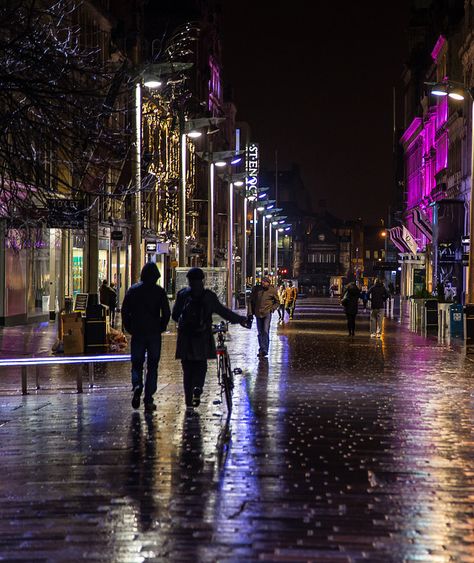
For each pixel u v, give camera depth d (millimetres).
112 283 56656
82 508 8562
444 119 89938
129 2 56375
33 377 20703
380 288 37656
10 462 10797
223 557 7004
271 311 26500
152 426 13469
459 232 74938
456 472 10219
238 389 18312
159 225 68688
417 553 7125
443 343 33312
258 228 168625
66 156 15867
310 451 11453
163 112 63875
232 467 10438
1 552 7160
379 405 15852
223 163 52500
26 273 40969
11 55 13133
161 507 8578
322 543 7387
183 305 15312
